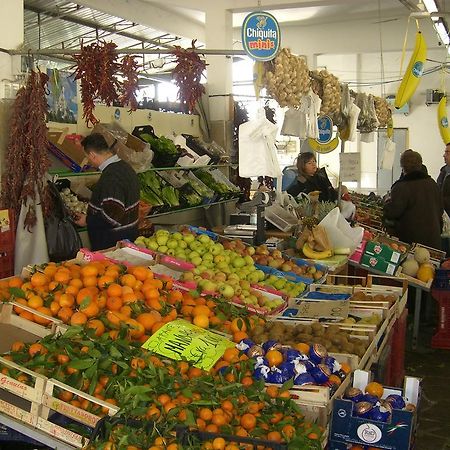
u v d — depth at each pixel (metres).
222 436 1.83
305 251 5.36
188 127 8.18
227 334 2.94
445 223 7.90
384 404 2.42
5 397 2.35
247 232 5.76
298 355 2.56
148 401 2.08
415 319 5.80
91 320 2.64
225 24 9.05
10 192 4.39
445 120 9.43
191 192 6.95
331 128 7.01
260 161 4.48
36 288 2.90
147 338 2.67
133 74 4.26
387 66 15.60
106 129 6.02
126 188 4.66
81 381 2.25
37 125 4.32
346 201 7.04
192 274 3.78
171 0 9.29
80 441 2.13
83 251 3.54
